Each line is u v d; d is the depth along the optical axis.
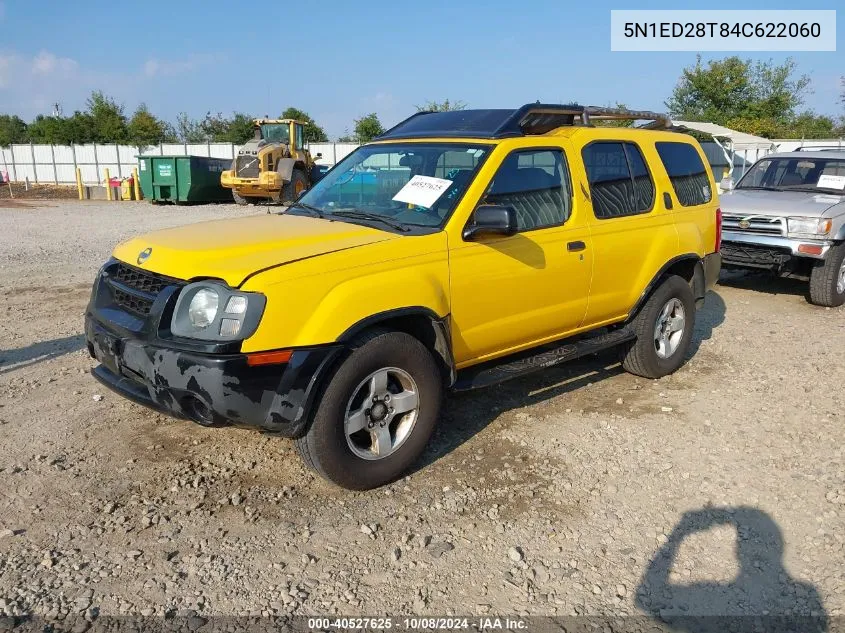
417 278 4.05
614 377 6.14
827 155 10.30
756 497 4.11
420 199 4.54
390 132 5.49
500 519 3.85
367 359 3.85
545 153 4.95
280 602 3.15
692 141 6.57
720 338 7.41
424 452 4.62
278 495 4.03
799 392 5.78
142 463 4.36
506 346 4.84
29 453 4.44
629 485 4.23
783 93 45.69
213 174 27.41
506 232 4.30
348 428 3.90
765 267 9.18
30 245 13.66
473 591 3.26
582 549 3.59
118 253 4.39
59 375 5.86
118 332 3.94
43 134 60.34
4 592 3.14
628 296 5.61
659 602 3.22
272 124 26.47
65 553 3.44
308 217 4.68
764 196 9.71
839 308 8.94
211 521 3.76
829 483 4.25
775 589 3.31
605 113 5.67
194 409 3.67
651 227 5.72
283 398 3.59
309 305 3.66
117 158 43.50
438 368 4.28
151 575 3.30
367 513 3.88
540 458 4.56
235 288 3.54
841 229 8.66
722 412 5.36
